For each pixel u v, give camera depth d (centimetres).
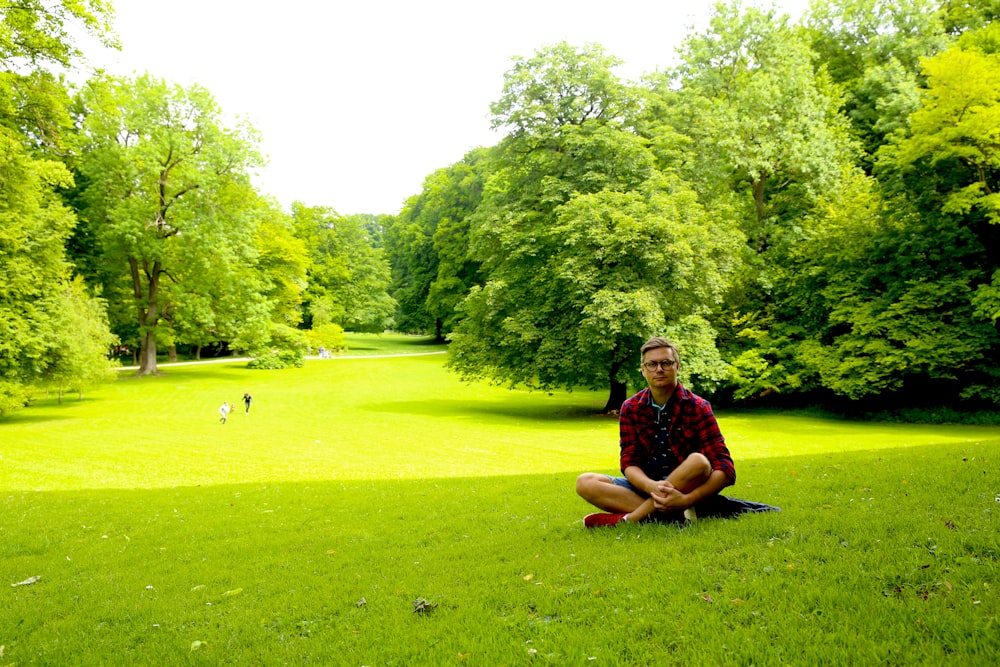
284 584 560
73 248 4766
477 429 2711
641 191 2944
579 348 2791
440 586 493
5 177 2712
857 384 2844
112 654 414
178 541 823
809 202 3612
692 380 3005
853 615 340
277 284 6091
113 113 4416
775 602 369
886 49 4116
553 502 891
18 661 418
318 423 2959
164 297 5166
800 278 3312
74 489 1534
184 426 2877
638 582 428
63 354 3002
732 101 3697
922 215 2881
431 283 7338
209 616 485
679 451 572
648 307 2597
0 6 1828
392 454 2119
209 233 4684
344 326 8181
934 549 428
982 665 276
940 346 2712
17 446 2316
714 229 2986
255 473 1802
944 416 2891
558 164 3206
